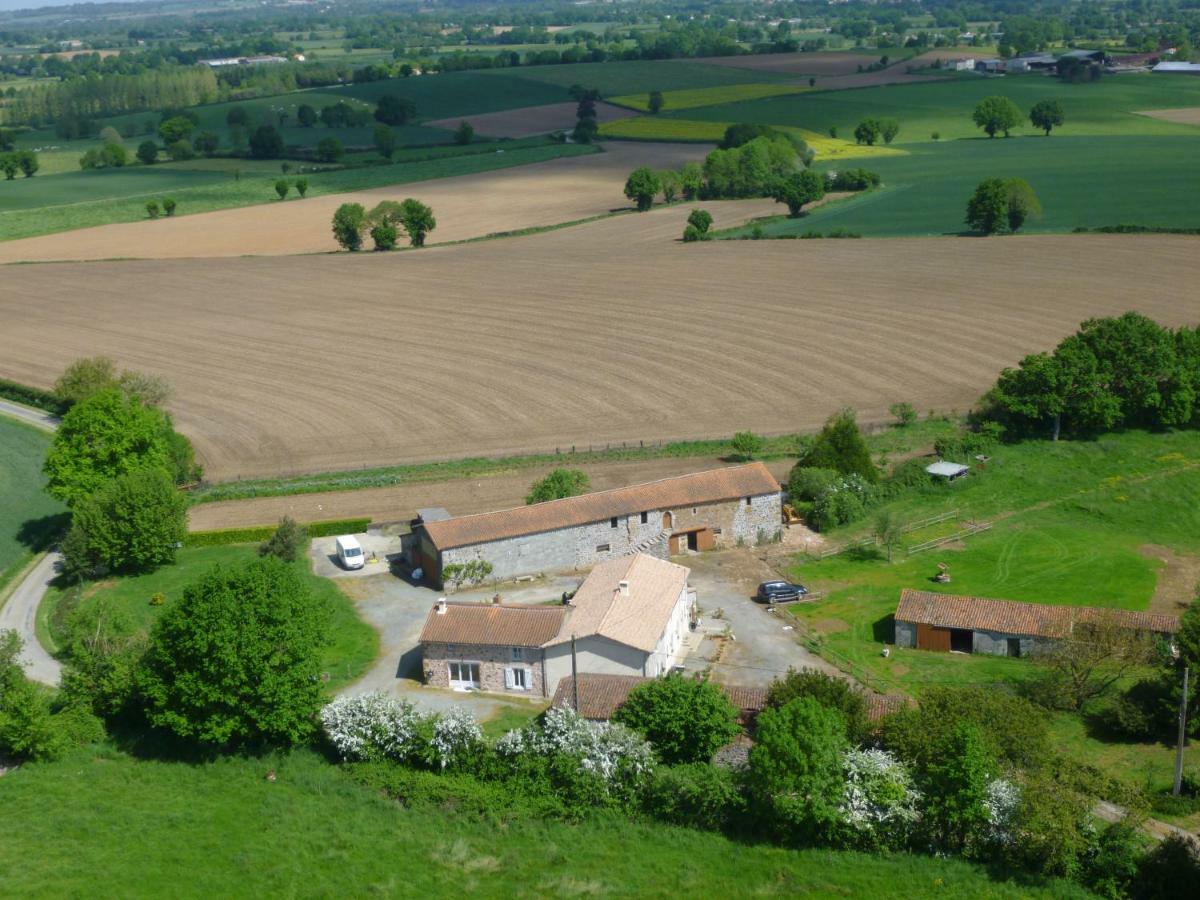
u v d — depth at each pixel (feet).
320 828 216.54
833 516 370.73
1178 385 428.15
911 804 208.95
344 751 238.48
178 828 215.31
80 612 279.08
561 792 223.10
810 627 307.17
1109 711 256.73
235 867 203.92
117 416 379.55
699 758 233.14
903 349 531.09
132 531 338.54
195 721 238.48
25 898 192.65
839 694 236.84
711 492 358.43
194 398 506.07
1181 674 250.57
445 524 334.44
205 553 361.51
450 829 217.77
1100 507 379.55
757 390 491.31
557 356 544.21
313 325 609.42
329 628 255.09
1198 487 392.27
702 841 213.05
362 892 198.49
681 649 295.48
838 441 393.50
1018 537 360.07
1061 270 635.66
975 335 543.39
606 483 402.72
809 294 622.54
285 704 236.02
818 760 209.97
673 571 307.78
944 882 199.62
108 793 226.17
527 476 413.59
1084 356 427.33
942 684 274.16
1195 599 297.12
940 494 391.04
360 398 499.10
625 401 485.15
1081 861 201.77
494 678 275.59
